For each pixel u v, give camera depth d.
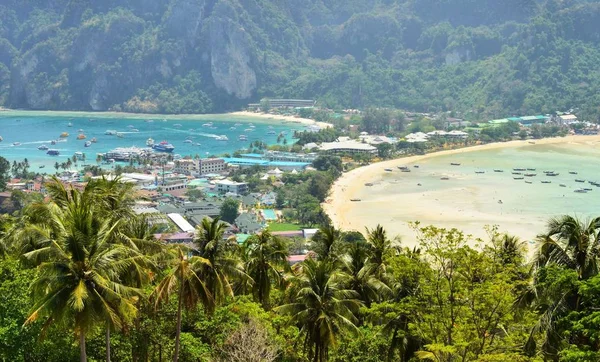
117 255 51.53
